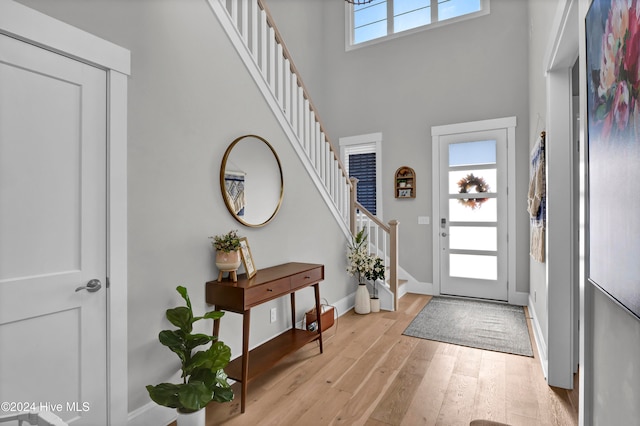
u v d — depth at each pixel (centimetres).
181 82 221
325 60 577
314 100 555
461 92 472
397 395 229
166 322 208
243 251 250
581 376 133
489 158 453
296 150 335
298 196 338
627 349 95
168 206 211
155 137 204
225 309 228
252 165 277
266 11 300
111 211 180
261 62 316
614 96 94
